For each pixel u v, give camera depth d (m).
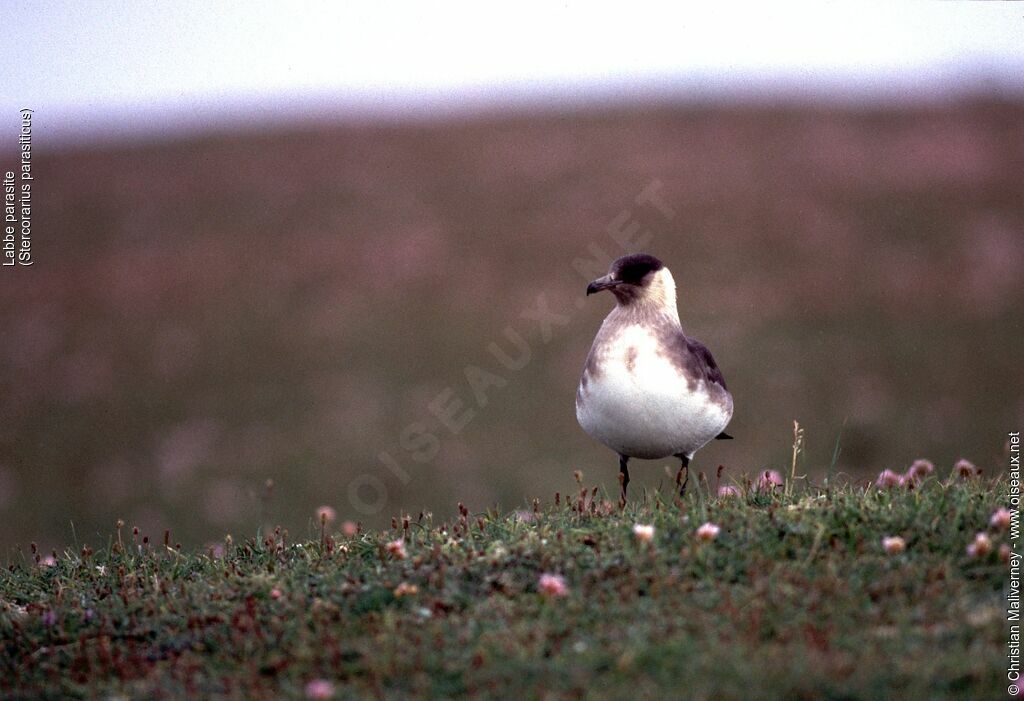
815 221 25.25
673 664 5.96
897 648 6.08
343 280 24.66
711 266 23.58
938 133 29.78
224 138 34.22
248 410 19.67
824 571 6.89
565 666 6.05
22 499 17.34
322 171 30.83
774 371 19.33
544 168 29.19
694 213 25.91
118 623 7.30
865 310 21.53
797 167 28.09
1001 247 23.72
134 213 29.23
